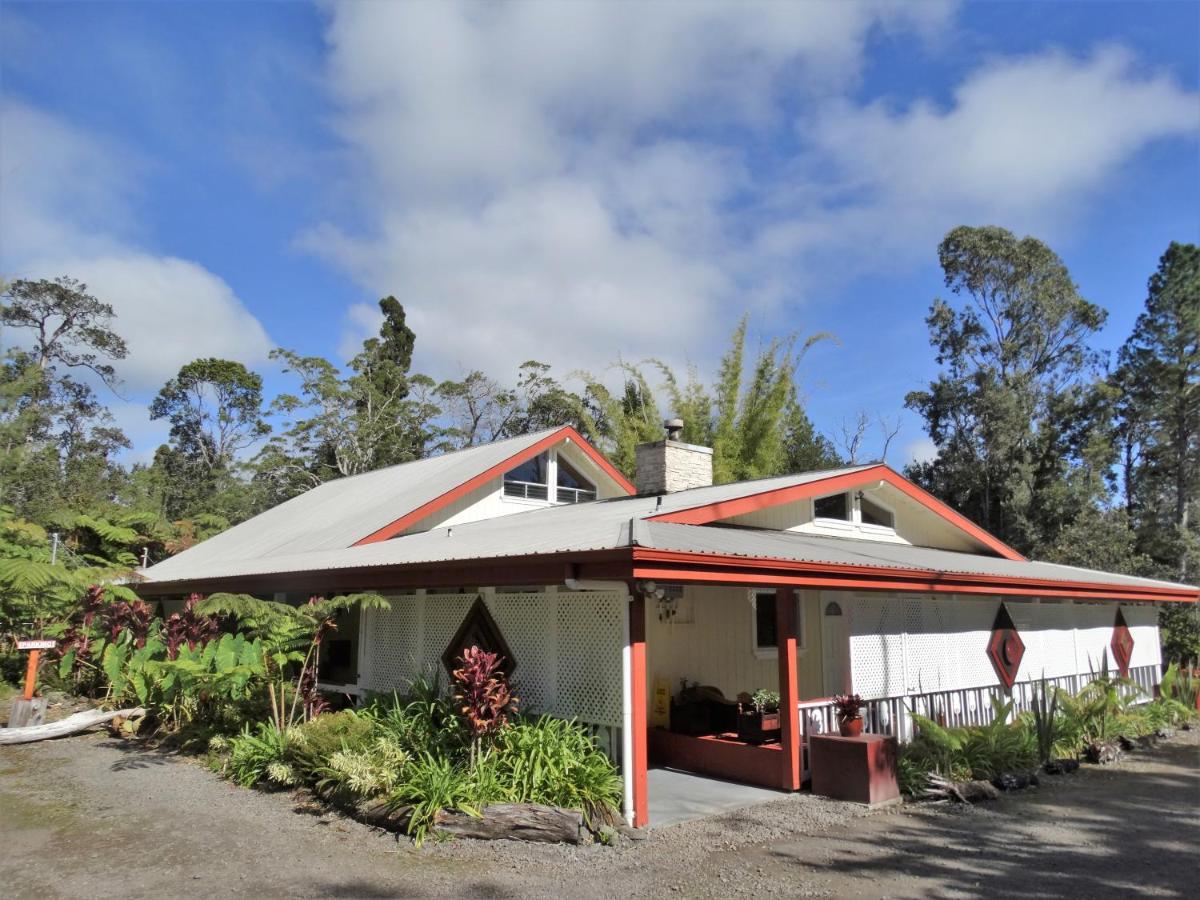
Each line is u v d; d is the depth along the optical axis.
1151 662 16.50
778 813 7.67
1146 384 34.25
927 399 36.72
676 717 10.29
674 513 9.30
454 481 16.03
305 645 11.09
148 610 13.98
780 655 8.77
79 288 42.44
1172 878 5.89
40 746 10.80
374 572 9.77
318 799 7.84
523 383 43.41
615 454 29.06
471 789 6.93
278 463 38.84
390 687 10.83
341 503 19.11
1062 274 36.00
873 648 9.91
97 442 44.66
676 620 10.91
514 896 5.43
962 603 11.55
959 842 6.78
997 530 34.22
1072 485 31.98
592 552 6.86
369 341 42.38
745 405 28.14
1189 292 33.22
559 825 6.55
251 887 5.50
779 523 11.38
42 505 26.72
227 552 17.94
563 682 8.18
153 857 6.14
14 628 15.91
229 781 8.70
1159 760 10.66
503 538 10.02
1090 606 14.71
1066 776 9.60
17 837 6.68
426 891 5.48
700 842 6.74
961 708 11.00
